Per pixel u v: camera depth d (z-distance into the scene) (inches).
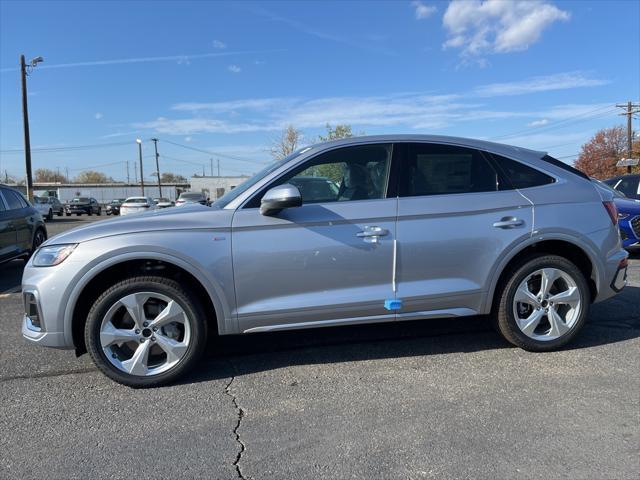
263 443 111.3
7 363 161.6
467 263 151.6
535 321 158.2
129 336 139.3
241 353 166.6
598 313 203.2
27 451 109.7
